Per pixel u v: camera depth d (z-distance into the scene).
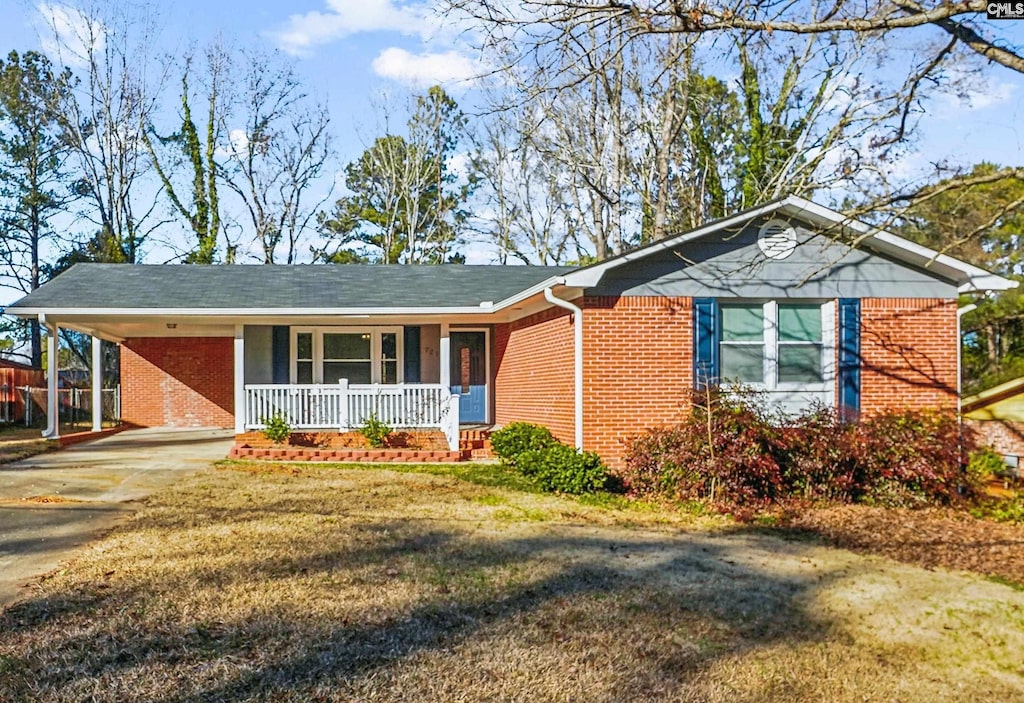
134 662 5.01
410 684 4.82
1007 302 21.44
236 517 9.25
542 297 13.60
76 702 4.48
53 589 6.37
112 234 32.81
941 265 12.84
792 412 12.80
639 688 4.91
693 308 12.68
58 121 32.94
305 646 5.32
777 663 5.42
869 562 8.05
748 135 26.66
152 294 16.67
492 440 14.76
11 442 16.34
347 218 40.19
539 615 6.09
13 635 5.41
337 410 16.69
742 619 6.23
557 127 24.38
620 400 12.48
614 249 23.44
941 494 11.15
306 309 15.95
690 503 10.83
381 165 40.53
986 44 8.12
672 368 12.59
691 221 25.98
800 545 8.74
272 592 6.37
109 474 12.54
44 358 36.19
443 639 5.54
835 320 12.91
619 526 9.46
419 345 19.03
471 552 7.84
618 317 12.53
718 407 11.54
